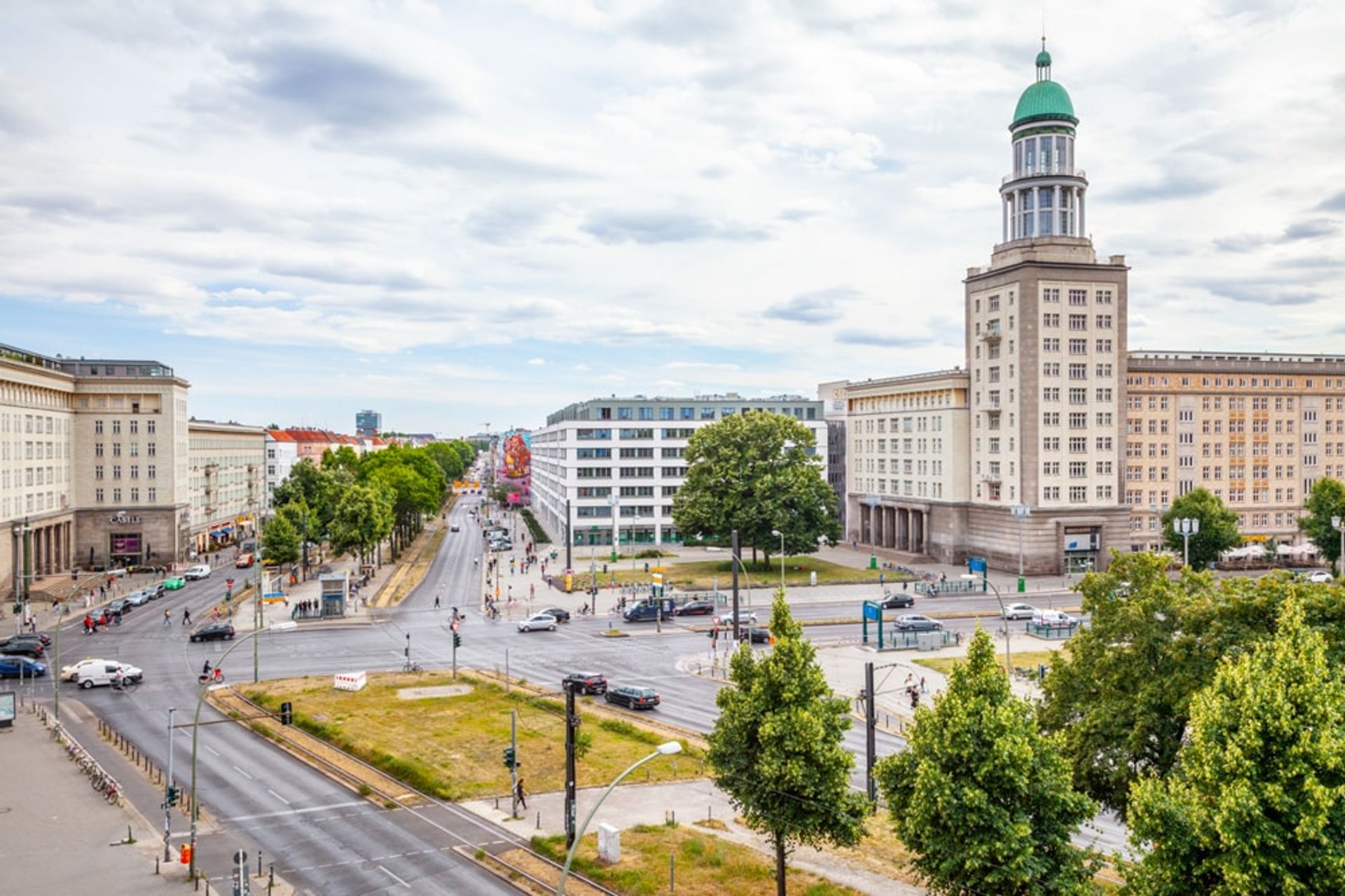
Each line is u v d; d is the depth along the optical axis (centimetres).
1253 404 13950
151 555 14100
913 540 14475
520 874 3853
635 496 17012
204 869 3969
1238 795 2400
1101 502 12338
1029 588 11412
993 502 12762
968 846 2869
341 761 5391
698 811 4628
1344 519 10938
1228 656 3331
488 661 8031
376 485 14650
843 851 4138
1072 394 12212
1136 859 3947
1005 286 12450
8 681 7406
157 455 14150
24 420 12162
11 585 11506
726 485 12575
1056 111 12469
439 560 15412
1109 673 3988
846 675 7431
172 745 5394
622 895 3631
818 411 18088
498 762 5294
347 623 9781
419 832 4356
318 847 4194
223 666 7806
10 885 3819
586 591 11675
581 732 5581
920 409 14212
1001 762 2878
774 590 11488
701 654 8275
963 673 3159
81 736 5925
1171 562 4119
